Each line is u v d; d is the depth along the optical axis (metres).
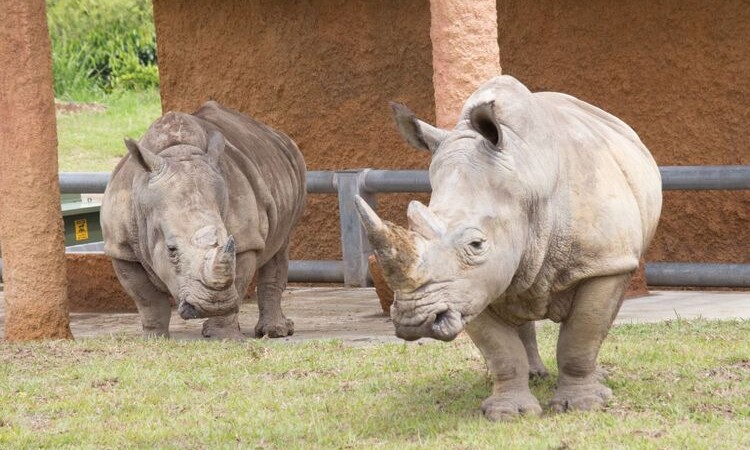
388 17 34.34
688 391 16.78
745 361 18.31
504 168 14.84
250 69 36.06
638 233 16.08
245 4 35.97
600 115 17.47
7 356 21.92
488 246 14.47
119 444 15.89
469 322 15.57
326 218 35.38
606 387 16.69
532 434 15.08
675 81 30.98
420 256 14.00
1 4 23.73
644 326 21.64
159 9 37.06
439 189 14.84
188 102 36.97
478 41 20.78
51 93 24.25
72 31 77.00
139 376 19.61
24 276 24.23
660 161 31.27
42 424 17.17
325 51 35.19
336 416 16.72
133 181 22.94
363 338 23.02
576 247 15.65
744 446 14.07
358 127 34.94
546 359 19.42
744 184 28.05
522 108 15.34
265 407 17.42
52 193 24.33
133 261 23.55
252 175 23.91
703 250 30.97
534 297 15.88
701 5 30.55
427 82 33.97
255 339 23.78
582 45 32.00
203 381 19.08
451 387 17.84
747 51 30.16
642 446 14.16
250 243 23.27
